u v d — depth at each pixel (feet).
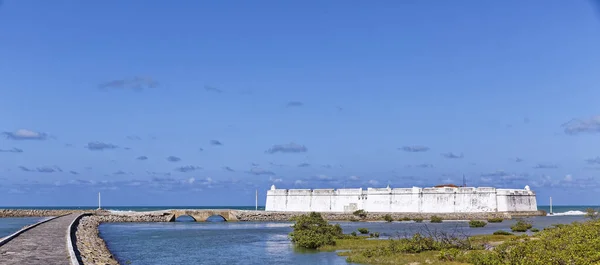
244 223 384.27
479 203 396.78
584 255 118.21
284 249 199.21
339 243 210.59
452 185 443.73
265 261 166.61
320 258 171.42
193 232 288.51
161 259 172.55
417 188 409.28
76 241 169.68
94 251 158.71
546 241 137.28
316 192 443.73
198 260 169.99
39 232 195.52
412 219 391.65
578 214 519.60
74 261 114.62
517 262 126.72
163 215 412.36
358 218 396.78
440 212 400.67
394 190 415.85
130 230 305.73
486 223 348.38
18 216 447.83
